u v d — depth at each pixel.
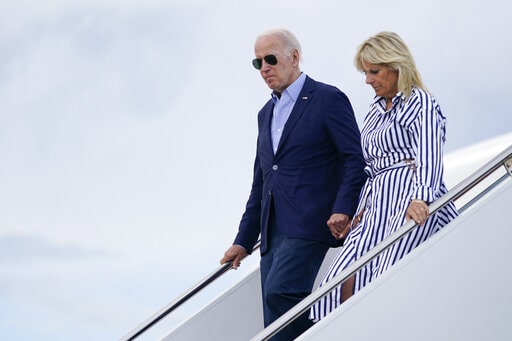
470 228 6.98
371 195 7.45
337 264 7.34
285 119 8.07
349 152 7.80
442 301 6.91
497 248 6.98
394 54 7.23
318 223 7.85
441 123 7.29
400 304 6.89
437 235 6.97
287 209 7.92
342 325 6.84
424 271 6.92
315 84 8.07
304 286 7.79
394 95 7.34
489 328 6.91
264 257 8.07
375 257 6.97
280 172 7.98
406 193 7.21
